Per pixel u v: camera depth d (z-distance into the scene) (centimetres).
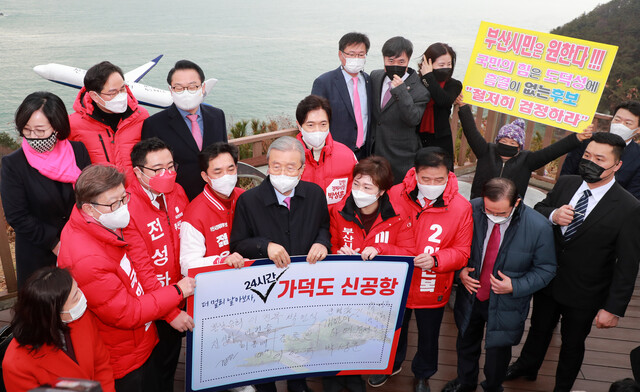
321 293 237
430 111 356
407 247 254
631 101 316
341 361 258
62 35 10738
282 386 289
